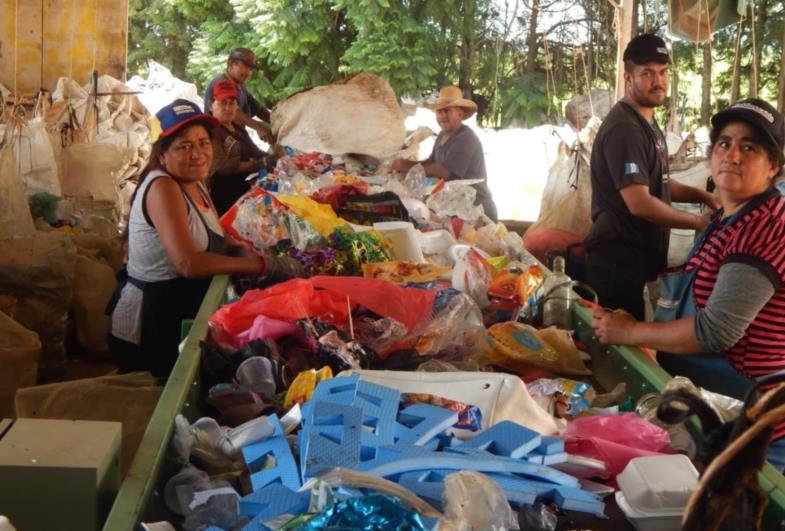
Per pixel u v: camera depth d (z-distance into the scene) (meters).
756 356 2.83
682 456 2.07
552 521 1.91
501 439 2.17
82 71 12.61
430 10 20.61
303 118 7.40
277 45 20.84
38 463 1.94
